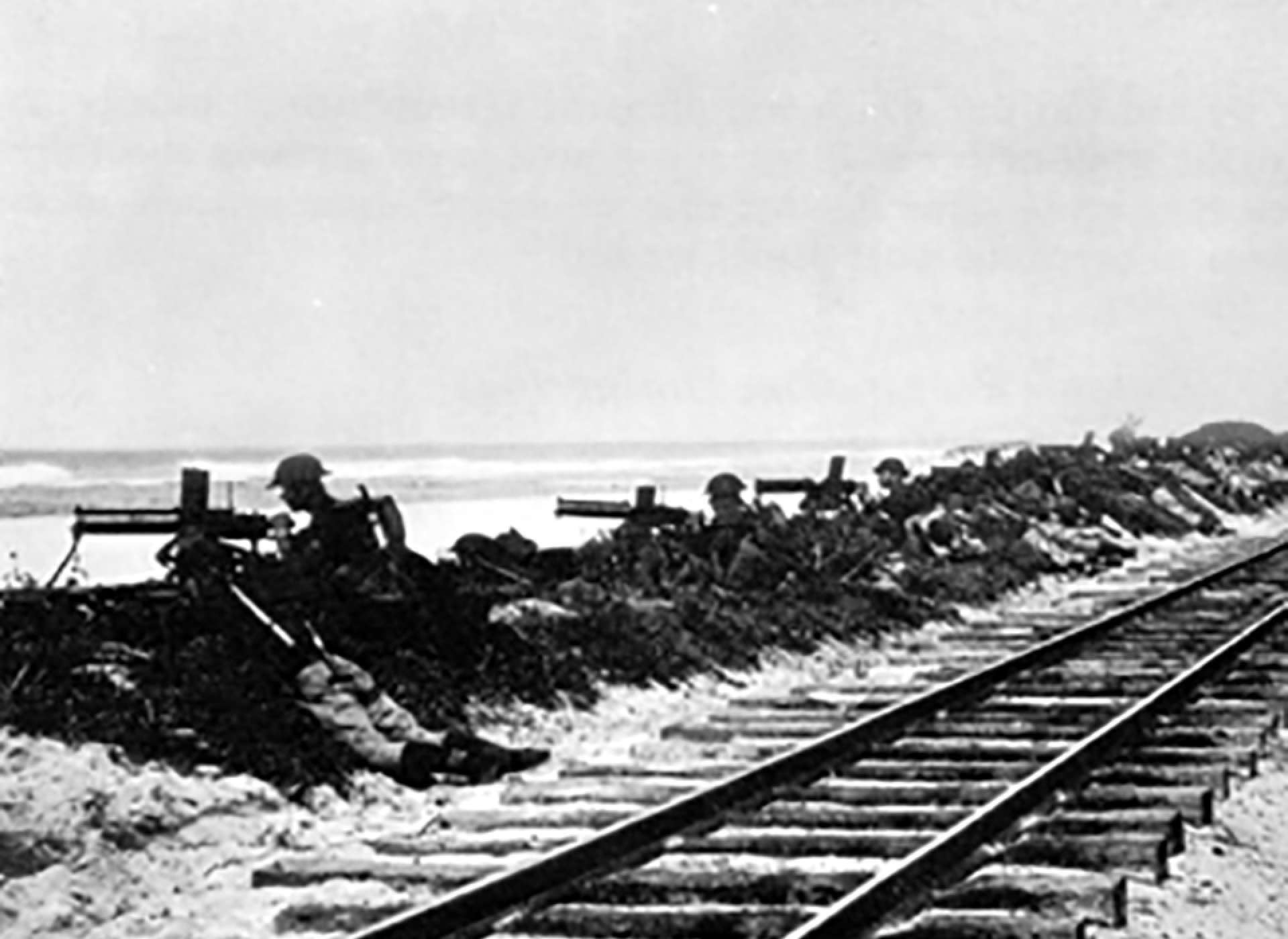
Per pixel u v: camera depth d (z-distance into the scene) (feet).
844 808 59.52
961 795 61.87
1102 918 46.65
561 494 236.02
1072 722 78.38
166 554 71.92
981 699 84.79
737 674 95.81
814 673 100.27
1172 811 57.57
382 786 63.31
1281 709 80.53
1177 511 233.76
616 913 45.62
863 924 43.78
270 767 60.90
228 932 46.44
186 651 66.23
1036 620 125.18
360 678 66.90
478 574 95.09
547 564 100.99
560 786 64.03
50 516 171.42
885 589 122.11
